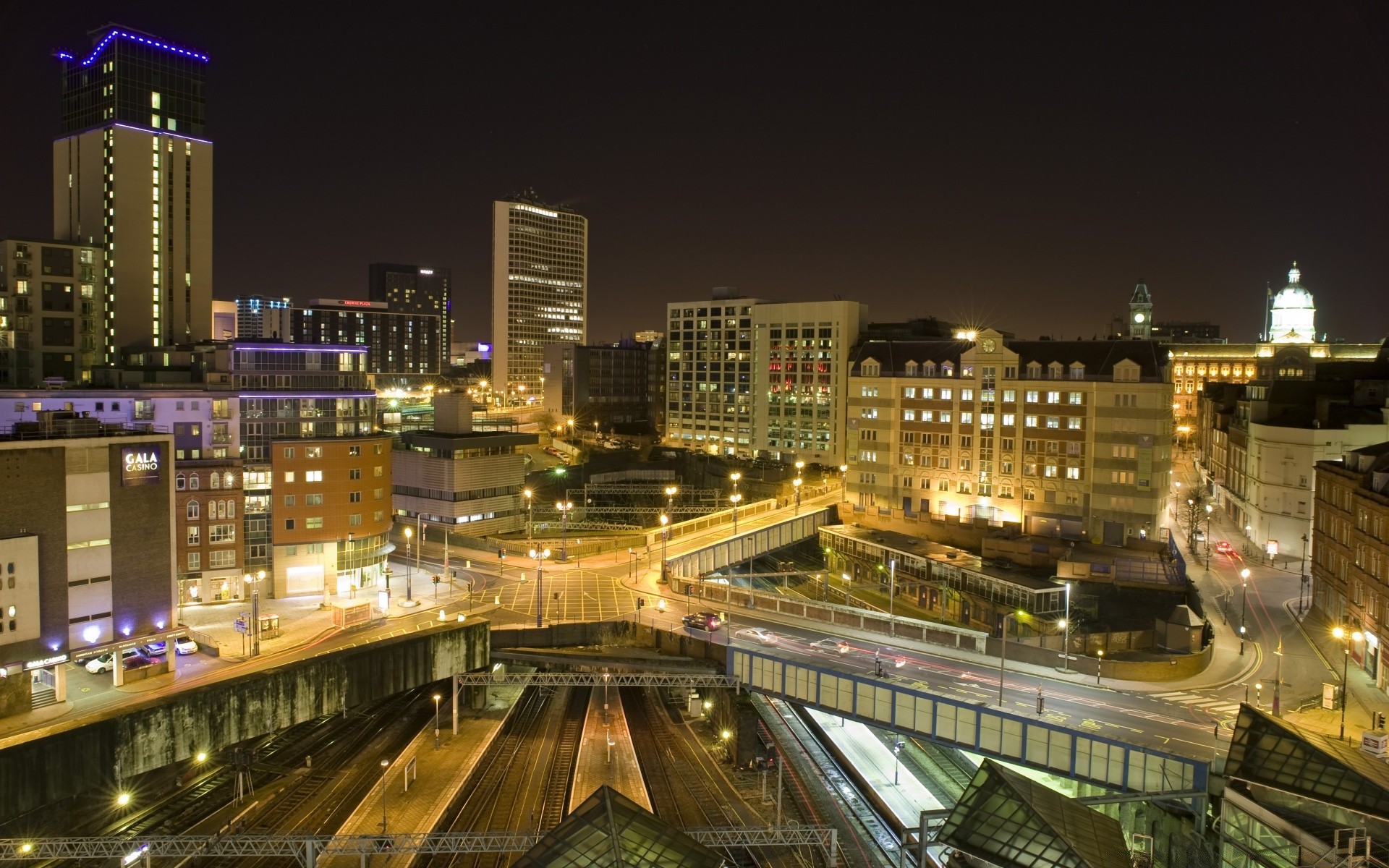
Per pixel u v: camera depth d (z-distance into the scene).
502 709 117.25
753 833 74.50
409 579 127.31
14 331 189.12
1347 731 82.44
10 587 87.19
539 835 67.25
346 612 116.31
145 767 84.25
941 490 176.75
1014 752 83.50
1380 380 151.62
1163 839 79.06
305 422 127.56
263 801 90.12
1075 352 165.50
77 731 79.56
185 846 76.50
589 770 99.00
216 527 121.69
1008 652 101.94
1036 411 165.38
